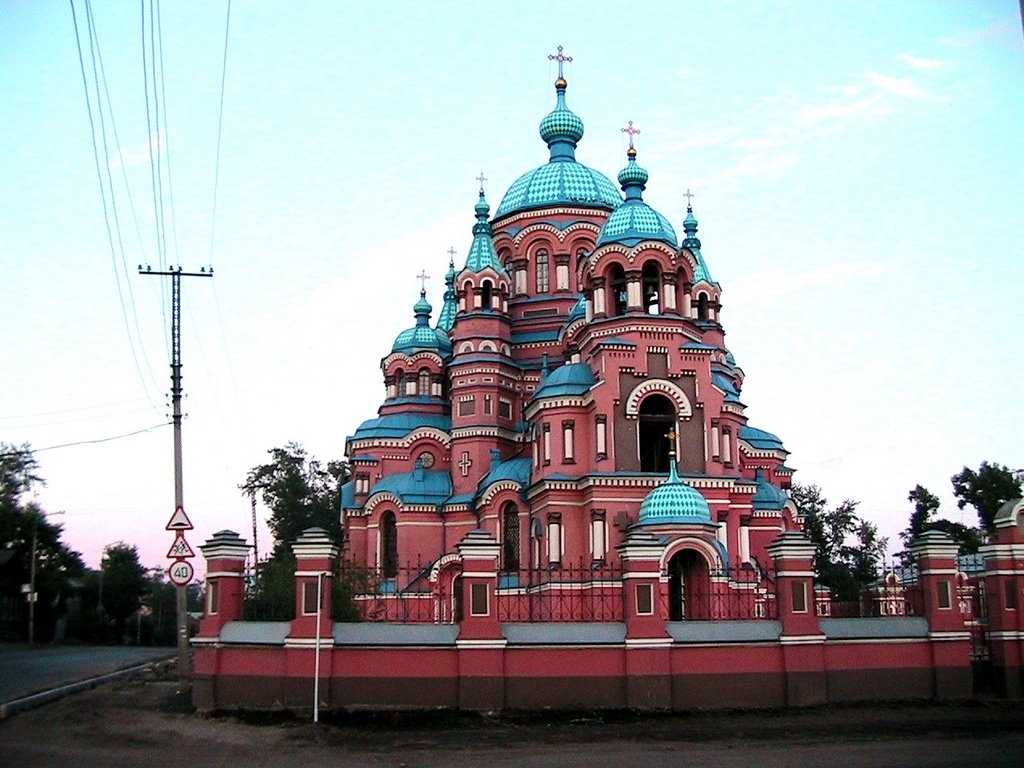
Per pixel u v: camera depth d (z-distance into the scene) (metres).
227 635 31.19
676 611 44.09
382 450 64.62
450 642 30.47
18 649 70.75
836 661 32.38
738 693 31.25
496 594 30.70
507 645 30.47
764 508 55.38
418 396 67.38
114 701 33.03
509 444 61.19
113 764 21.66
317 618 30.08
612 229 52.12
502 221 67.69
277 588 39.16
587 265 52.31
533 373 62.56
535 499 51.38
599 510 47.22
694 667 31.19
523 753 23.92
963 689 33.00
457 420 61.75
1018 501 34.66
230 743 25.05
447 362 68.00
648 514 44.31
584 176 67.19
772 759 22.97
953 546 33.88
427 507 59.69
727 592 41.75
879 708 31.31
